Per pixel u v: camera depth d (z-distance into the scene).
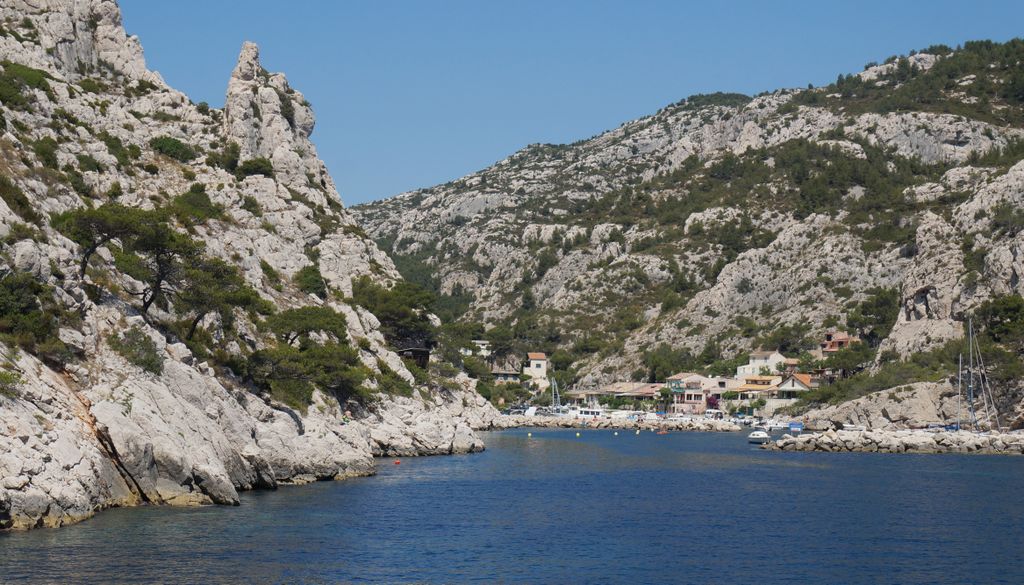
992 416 166.00
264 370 95.81
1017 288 190.50
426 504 79.94
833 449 150.88
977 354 170.88
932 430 164.12
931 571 59.44
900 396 177.38
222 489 71.69
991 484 102.44
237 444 81.75
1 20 142.00
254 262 128.12
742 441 177.62
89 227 84.56
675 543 66.62
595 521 74.62
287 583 52.06
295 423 93.12
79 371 68.81
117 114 142.62
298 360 100.19
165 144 144.50
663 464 124.50
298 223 150.88
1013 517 78.88
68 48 147.50
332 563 56.72
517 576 56.19
